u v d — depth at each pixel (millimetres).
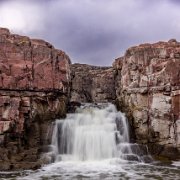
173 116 27875
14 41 28078
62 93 29516
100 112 29344
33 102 27359
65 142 26984
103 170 22516
